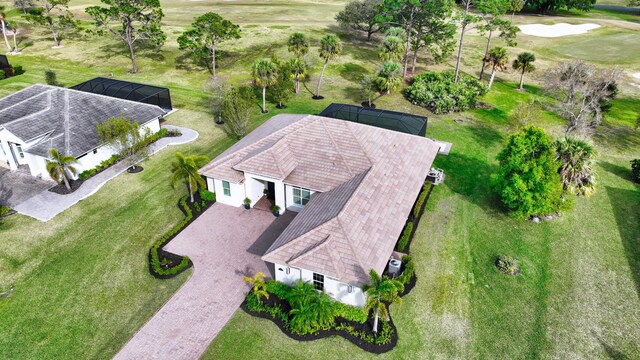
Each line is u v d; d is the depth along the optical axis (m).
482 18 53.78
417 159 32.94
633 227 31.11
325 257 22.81
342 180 29.03
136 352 21.30
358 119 39.53
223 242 28.61
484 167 38.66
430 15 58.69
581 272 26.94
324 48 50.91
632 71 64.50
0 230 29.41
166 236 28.70
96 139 36.56
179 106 50.88
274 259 23.56
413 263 26.66
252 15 92.12
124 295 24.55
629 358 21.53
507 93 57.19
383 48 53.06
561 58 71.38
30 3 88.44
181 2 105.31
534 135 29.64
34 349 21.48
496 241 29.47
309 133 32.28
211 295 24.53
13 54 67.00
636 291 25.56
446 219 31.56
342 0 115.12
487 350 21.86
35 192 33.56
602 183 36.72
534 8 105.44
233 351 21.39
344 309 23.23
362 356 21.36
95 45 71.38
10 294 24.53
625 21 94.94
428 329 22.86
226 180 30.73
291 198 31.02
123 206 32.22
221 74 60.94
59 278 25.66
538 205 29.44
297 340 22.02
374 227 25.22
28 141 34.19
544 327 23.14
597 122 44.31
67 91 40.16
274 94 49.81
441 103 49.91
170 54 67.75
